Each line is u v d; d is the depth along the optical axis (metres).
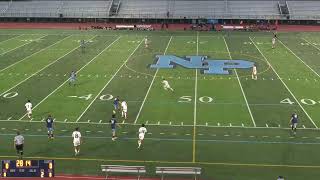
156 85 28.92
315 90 27.69
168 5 59.56
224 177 16.92
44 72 32.22
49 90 27.84
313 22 56.09
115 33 50.09
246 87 28.44
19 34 49.34
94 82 29.61
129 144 19.95
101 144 19.95
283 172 17.28
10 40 45.50
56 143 20.06
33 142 20.17
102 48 41.12
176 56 37.66
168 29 53.28
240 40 45.69
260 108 24.38
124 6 59.88
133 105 24.95
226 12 58.00
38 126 22.00
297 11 57.12
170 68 33.47
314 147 19.50
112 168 16.34
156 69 33.09
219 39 46.31
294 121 20.89
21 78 30.70
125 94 26.97
